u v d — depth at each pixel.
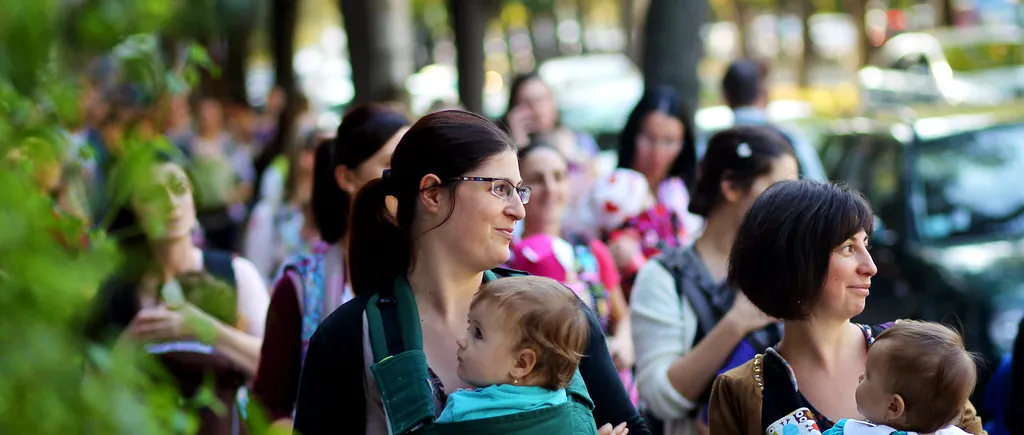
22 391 1.38
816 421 3.21
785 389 3.23
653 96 6.77
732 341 3.88
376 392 2.90
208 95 21.00
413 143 2.97
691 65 10.60
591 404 2.93
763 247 3.24
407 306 2.93
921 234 8.34
